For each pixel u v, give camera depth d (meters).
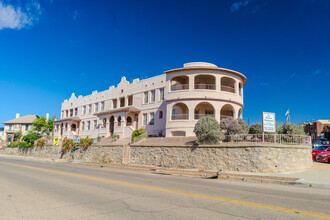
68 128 49.62
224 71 31.14
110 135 40.84
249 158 17.73
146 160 24.91
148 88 37.12
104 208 6.57
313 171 17.23
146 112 36.72
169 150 22.97
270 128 18.31
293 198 8.36
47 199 7.69
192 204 7.12
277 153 17.61
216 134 20.31
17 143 53.56
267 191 9.91
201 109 33.00
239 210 6.48
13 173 15.20
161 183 11.77
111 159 28.73
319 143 32.16
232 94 31.28
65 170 17.89
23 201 7.41
